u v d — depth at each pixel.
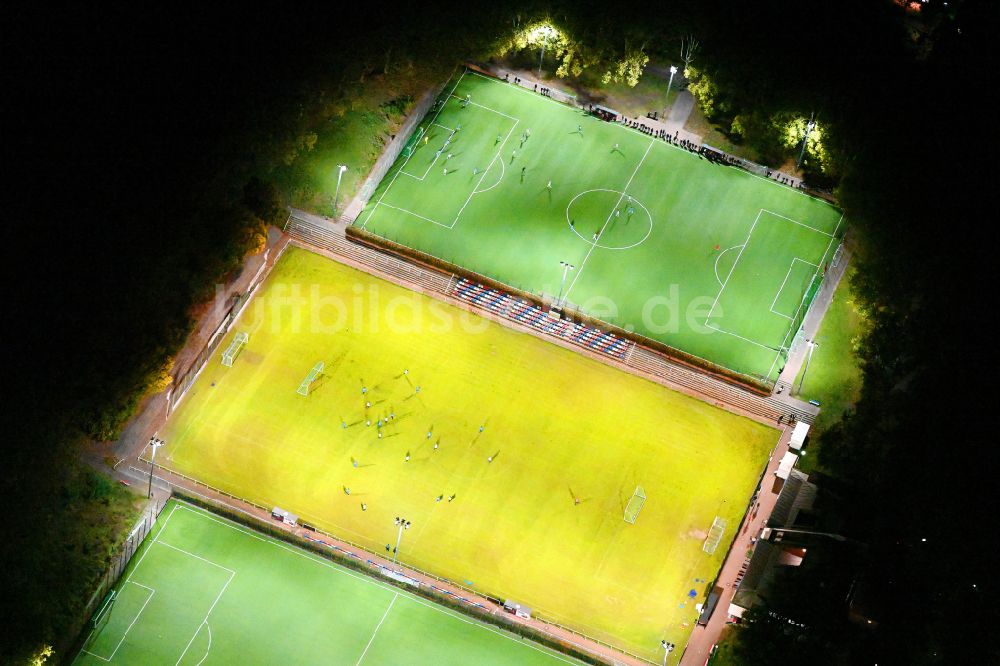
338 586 171.62
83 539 172.38
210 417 186.25
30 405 181.88
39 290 193.38
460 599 172.12
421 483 182.25
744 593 173.75
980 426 189.38
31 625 163.25
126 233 198.88
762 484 186.25
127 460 180.88
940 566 176.62
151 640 164.62
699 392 195.12
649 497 183.75
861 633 170.75
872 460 188.25
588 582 175.62
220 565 171.88
